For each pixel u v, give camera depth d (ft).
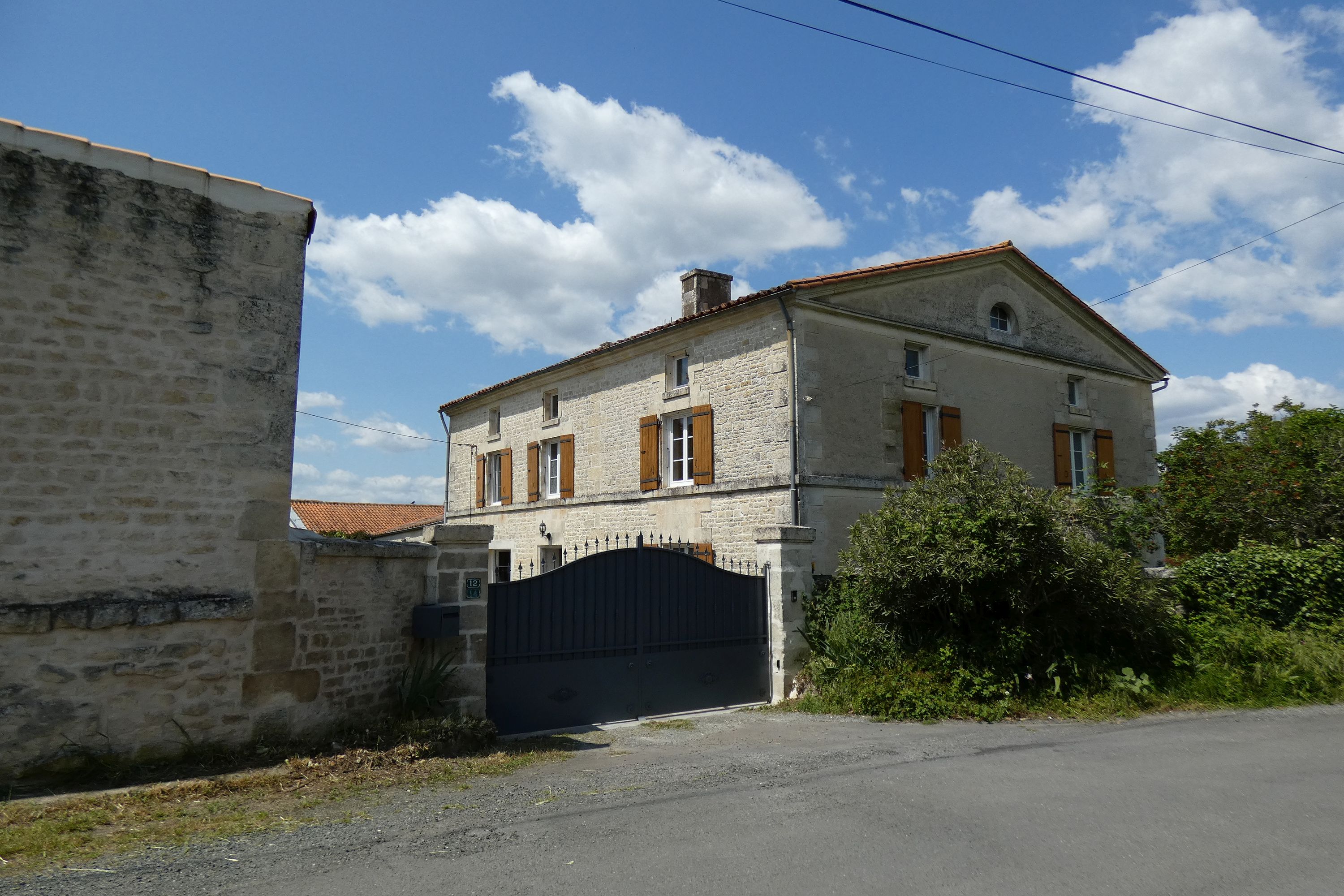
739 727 26.35
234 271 20.80
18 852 13.41
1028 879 12.35
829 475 40.50
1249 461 42.68
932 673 28.66
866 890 11.95
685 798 17.01
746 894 11.84
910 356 46.34
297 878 12.46
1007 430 49.16
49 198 18.39
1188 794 17.04
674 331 47.39
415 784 18.21
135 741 18.19
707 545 44.47
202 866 12.92
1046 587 29.01
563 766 20.47
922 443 44.75
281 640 20.33
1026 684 28.81
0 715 16.80
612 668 27.84
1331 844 13.89
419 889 12.00
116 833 14.51
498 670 25.57
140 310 19.29
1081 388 54.90
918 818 15.40
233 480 20.13
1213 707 28.27
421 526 76.38
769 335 41.88
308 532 26.03
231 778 17.78
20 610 17.07
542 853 13.55
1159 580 35.63
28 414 17.71
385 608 22.82
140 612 18.34
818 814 15.72
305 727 20.61
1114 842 14.05
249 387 20.67
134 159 19.54
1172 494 44.93
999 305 51.11
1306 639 31.81
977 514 29.17
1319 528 38.86
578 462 55.88
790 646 31.55
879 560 30.09
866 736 24.17
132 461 18.83
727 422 44.01
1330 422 48.60
